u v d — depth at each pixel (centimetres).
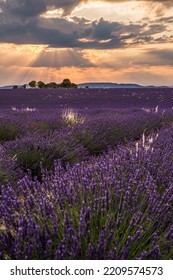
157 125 1012
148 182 273
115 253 181
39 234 192
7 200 234
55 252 181
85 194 242
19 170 447
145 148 380
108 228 207
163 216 234
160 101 2405
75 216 220
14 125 838
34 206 235
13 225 209
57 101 2447
